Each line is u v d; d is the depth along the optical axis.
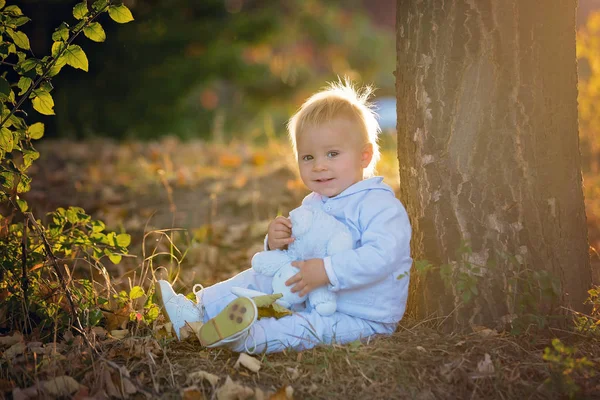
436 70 2.86
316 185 2.91
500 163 2.81
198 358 2.69
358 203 2.83
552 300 2.79
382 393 2.43
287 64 15.23
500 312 2.82
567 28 2.84
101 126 12.57
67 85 12.18
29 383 2.52
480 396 2.42
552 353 2.50
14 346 2.70
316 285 2.68
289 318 2.69
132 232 5.01
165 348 2.74
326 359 2.56
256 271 2.82
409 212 3.07
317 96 3.03
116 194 5.95
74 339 2.79
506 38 2.76
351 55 16.83
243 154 7.88
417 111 2.94
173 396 2.43
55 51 2.95
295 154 3.18
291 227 2.84
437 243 2.92
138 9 11.74
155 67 12.77
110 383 2.46
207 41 13.07
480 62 2.79
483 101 2.80
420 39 2.90
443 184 2.89
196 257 4.52
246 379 2.53
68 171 6.77
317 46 16.17
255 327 2.65
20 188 3.11
